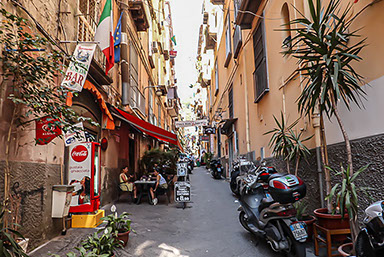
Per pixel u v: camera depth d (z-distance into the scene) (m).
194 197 11.29
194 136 77.06
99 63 7.96
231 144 18.17
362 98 4.37
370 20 4.19
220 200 10.39
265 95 9.88
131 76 12.70
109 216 5.08
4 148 3.96
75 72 5.26
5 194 3.65
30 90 4.07
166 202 10.16
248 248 5.13
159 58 25.53
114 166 10.28
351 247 3.71
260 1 10.18
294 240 4.05
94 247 4.01
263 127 10.18
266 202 5.04
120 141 11.41
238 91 15.21
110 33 7.27
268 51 9.36
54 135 4.66
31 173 4.63
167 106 33.44
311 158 6.23
